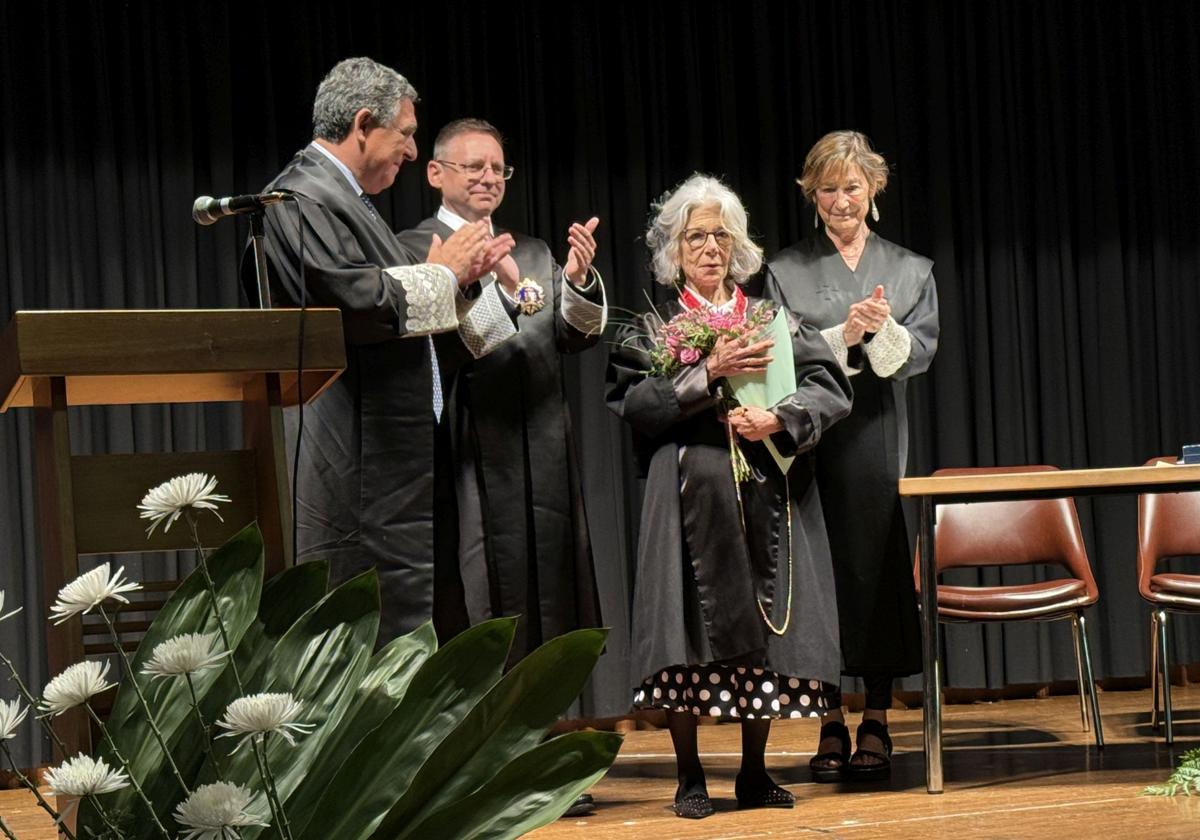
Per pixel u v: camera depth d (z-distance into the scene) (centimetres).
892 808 322
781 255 404
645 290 541
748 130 567
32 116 476
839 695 353
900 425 391
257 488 199
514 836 116
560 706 123
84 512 192
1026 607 419
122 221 486
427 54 526
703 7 563
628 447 536
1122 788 335
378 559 274
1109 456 586
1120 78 600
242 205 224
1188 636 582
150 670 108
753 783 336
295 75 506
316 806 120
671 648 325
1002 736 452
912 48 582
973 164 580
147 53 489
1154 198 598
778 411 334
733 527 330
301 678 128
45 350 176
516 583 328
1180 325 600
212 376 193
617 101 550
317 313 190
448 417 329
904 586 379
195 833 104
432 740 122
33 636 461
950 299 573
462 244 283
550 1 542
